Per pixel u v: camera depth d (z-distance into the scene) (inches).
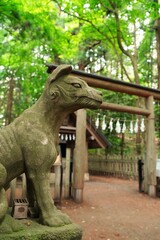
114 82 281.7
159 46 438.3
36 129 90.9
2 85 588.4
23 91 535.5
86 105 95.7
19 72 450.3
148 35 613.9
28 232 77.5
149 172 307.1
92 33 435.5
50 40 373.4
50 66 220.2
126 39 431.5
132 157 504.7
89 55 623.5
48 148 90.1
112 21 398.0
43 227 82.5
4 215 76.4
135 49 523.8
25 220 88.4
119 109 290.7
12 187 179.6
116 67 764.6
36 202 92.4
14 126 92.2
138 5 362.9
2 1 261.3
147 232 162.7
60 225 84.6
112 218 194.9
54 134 97.7
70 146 458.6
